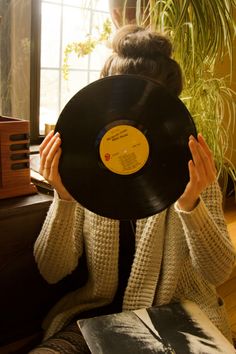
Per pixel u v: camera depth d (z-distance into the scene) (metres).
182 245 0.94
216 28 1.41
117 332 0.81
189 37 1.40
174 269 0.93
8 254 1.08
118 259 1.01
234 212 2.31
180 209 0.82
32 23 1.56
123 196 0.74
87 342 0.79
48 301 1.27
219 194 0.96
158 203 0.75
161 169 0.73
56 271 0.99
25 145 1.09
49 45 1.66
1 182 1.07
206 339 0.80
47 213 1.01
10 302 1.17
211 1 1.38
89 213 0.99
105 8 1.71
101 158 0.73
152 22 1.39
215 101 1.53
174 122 0.71
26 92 1.64
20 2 1.52
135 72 0.85
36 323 1.27
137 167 0.73
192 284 0.98
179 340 0.80
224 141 1.84
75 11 1.67
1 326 1.18
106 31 1.63
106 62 0.91
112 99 0.70
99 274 0.98
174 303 0.91
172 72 0.88
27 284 1.18
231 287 1.72
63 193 0.86
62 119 0.72
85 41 1.66
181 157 0.73
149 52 0.86
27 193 1.13
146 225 0.93
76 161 0.74
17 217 1.06
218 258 0.88
